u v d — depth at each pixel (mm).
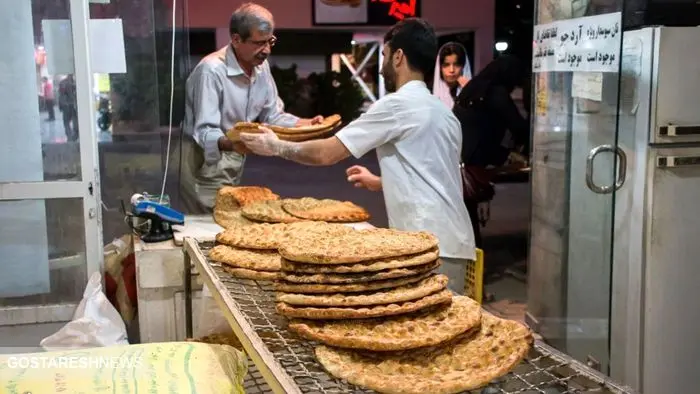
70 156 2447
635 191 2387
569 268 2738
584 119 2557
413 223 2176
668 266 2400
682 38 2268
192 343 1406
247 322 1249
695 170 2373
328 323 1173
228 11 6148
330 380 1041
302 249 1276
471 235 2285
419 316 1218
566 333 2775
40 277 2494
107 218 3088
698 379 2520
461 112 4004
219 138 2561
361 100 8633
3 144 2389
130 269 2256
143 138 3221
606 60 2324
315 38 8086
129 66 3174
